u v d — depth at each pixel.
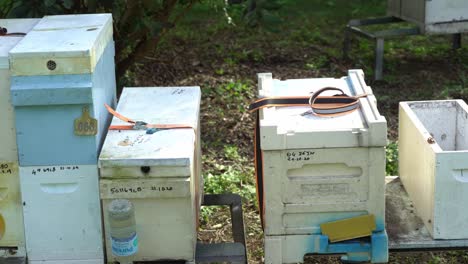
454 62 4.73
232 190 3.07
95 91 1.92
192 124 2.08
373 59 4.80
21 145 1.90
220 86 4.27
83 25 2.13
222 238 2.75
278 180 1.96
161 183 1.89
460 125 2.41
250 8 3.03
